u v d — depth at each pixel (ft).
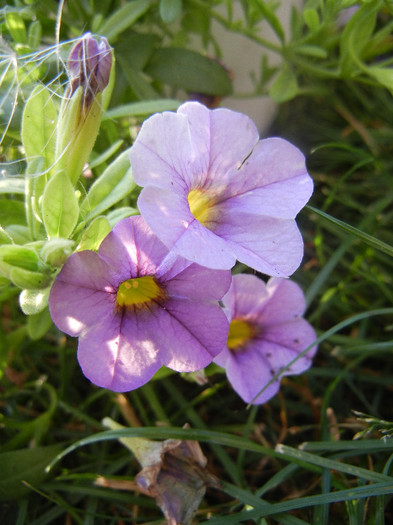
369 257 0.46
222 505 0.32
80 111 0.25
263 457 0.36
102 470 0.35
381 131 0.54
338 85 0.57
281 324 0.33
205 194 0.27
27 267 0.25
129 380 0.24
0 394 0.37
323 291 0.45
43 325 0.31
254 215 0.26
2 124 0.31
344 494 0.27
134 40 0.40
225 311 0.29
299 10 0.52
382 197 0.51
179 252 0.22
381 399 0.40
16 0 0.37
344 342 0.41
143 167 0.23
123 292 0.26
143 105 0.34
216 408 0.39
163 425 0.34
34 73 0.32
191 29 0.46
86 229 0.25
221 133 0.26
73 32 0.39
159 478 0.28
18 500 0.32
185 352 0.25
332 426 0.35
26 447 0.35
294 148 0.27
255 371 0.32
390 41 0.43
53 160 0.28
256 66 0.52
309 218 0.50
